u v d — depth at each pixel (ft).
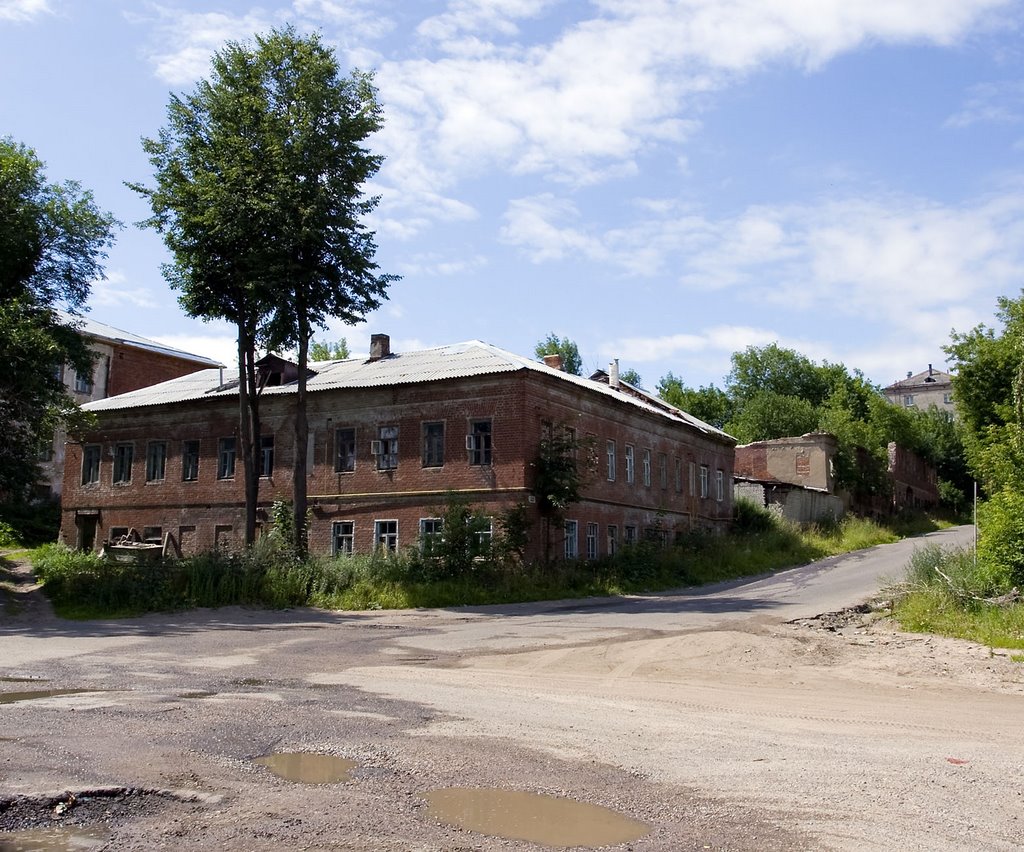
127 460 130.11
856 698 36.52
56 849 17.33
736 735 28.30
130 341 173.17
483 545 90.12
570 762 24.26
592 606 78.95
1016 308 125.59
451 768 23.32
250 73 95.71
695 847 17.84
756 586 99.60
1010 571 65.26
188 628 62.39
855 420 247.70
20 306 86.02
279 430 116.47
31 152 94.84
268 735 26.37
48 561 101.91
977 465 106.52
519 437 99.91
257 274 92.89
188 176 97.55
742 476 177.88
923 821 19.45
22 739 25.02
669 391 283.59
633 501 124.88
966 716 32.53
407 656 47.55
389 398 108.47
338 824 18.90
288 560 86.12
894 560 120.88
